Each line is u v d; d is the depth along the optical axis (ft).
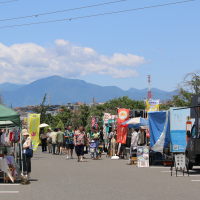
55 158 103.96
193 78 143.23
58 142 123.24
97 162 89.30
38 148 191.62
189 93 145.48
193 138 65.51
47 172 65.05
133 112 121.49
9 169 51.72
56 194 40.73
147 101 113.50
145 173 63.46
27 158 55.26
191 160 66.49
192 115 71.82
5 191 43.16
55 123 317.22
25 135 55.72
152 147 79.92
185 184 48.80
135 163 84.48
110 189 44.32
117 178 55.88
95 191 42.75
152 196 39.06
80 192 42.04
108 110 374.43
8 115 51.88
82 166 77.51
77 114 378.94
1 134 65.16
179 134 80.38
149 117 81.20
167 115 80.69
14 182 52.54
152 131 80.84
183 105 145.18
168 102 153.48
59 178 56.08
